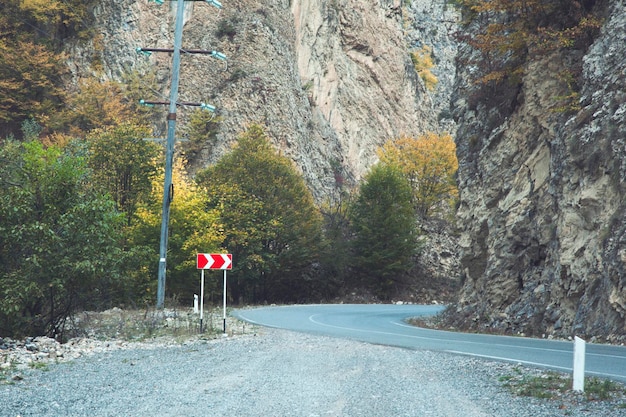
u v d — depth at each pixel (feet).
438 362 40.29
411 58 333.01
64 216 59.00
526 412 24.66
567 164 68.74
